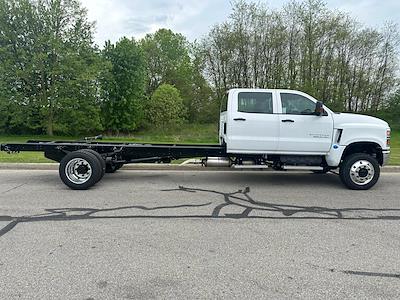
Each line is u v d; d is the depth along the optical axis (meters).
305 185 7.69
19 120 30.94
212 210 5.57
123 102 36.75
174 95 38.50
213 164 7.72
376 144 7.30
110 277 3.24
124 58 37.00
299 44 30.48
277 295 2.94
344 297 2.92
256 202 6.13
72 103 31.69
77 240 4.18
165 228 4.65
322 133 7.27
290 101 7.38
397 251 3.93
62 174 7.04
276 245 4.07
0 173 8.95
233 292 2.99
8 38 30.48
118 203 5.96
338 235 4.43
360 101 32.88
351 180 7.23
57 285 3.08
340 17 30.27
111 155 7.77
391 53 31.61
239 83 32.00
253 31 30.88
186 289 3.04
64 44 31.42
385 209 5.73
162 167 9.80
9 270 3.36
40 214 5.25
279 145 7.29
